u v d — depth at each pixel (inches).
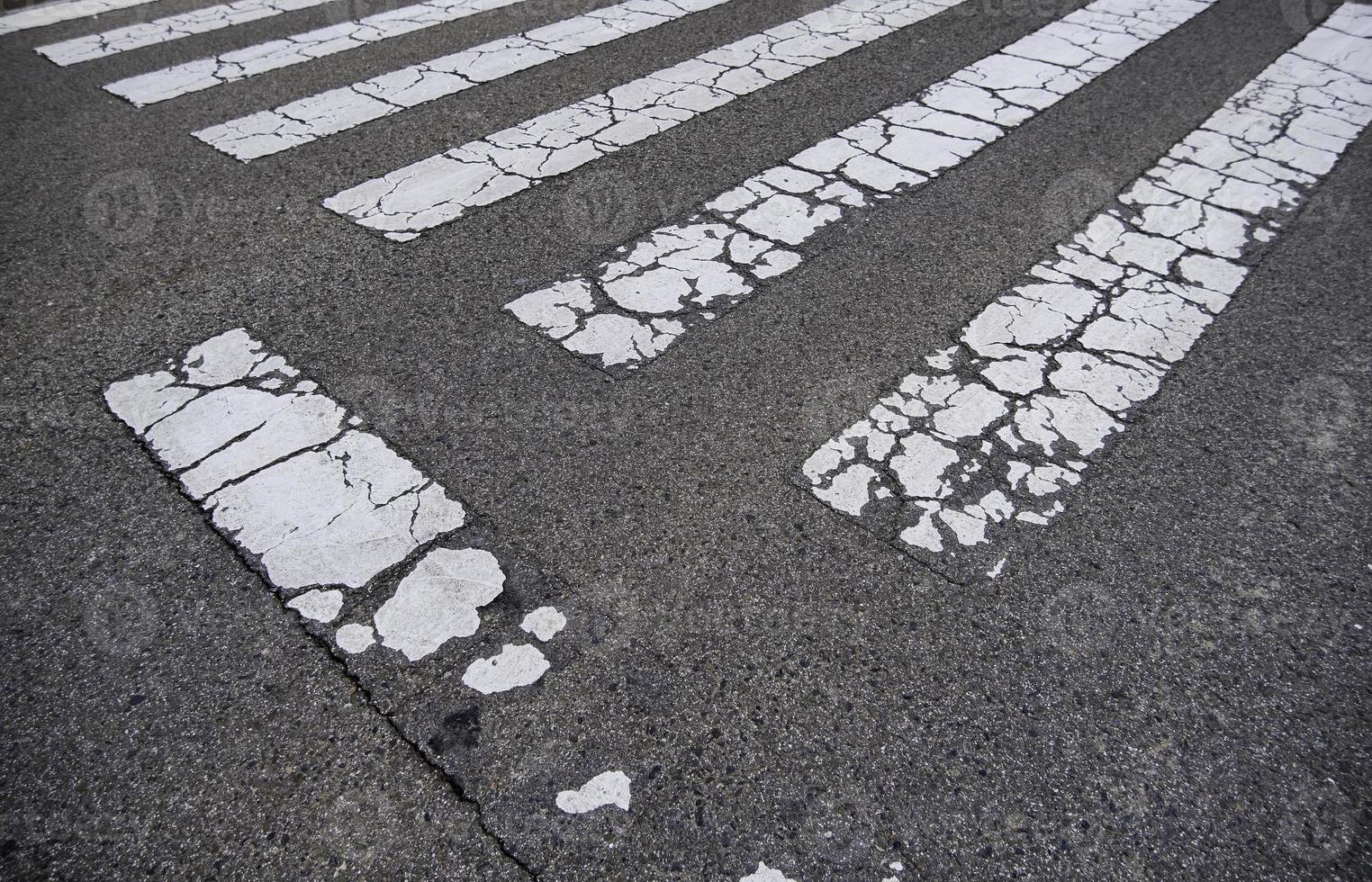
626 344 132.6
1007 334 135.5
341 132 191.6
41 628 92.2
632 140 189.2
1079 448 115.6
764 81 217.2
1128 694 87.6
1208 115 201.3
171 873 73.6
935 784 80.4
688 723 84.8
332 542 102.1
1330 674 89.4
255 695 86.7
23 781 79.5
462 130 193.2
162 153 183.2
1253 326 137.6
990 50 235.6
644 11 263.6
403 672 88.9
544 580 98.0
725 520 105.1
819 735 83.8
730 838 76.5
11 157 180.9
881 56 232.1
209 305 139.8
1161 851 75.7
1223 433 118.1
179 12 261.9
